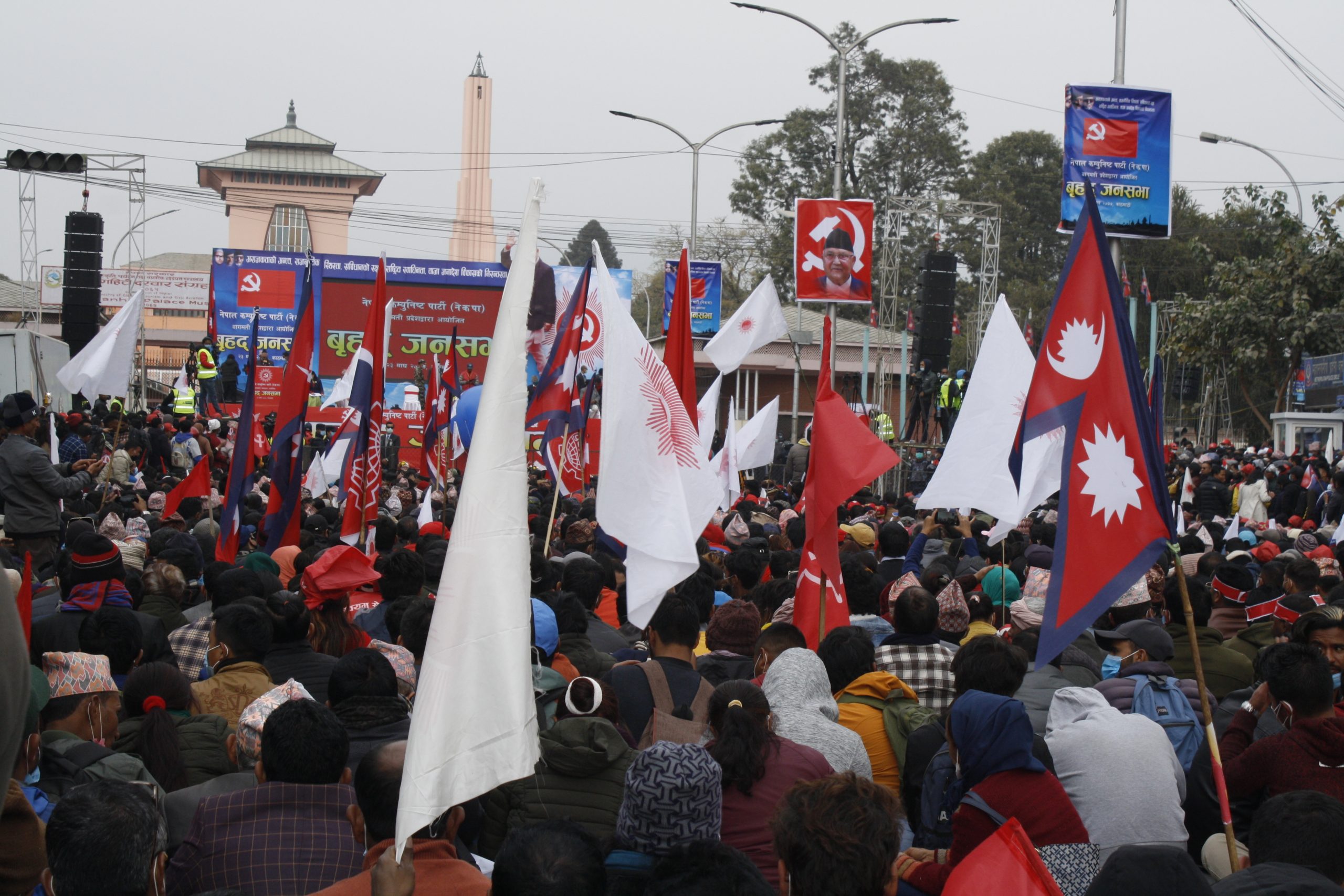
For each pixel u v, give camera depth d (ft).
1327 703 16.49
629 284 143.74
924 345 106.11
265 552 33.94
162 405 111.34
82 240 116.78
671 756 12.82
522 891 10.71
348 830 13.69
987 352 30.89
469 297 137.08
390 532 35.24
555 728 16.21
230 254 135.85
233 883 13.15
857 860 11.28
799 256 73.00
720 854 10.86
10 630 6.82
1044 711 20.31
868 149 207.41
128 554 30.89
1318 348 112.27
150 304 184.14
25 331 84.07
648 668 18.81
